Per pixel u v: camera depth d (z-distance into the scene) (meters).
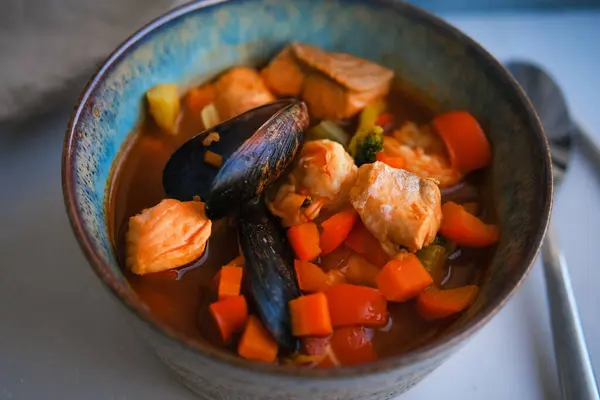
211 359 0.19
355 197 0.24
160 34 0.26
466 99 0.28
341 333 0.23
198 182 0.24
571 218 0.31
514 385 0.26
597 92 0.36
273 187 0.26
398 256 0.24
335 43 0.29
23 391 0.24
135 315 0.19
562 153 0.32
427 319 0.23
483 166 0.27
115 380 0.25
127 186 0.26
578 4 0.40
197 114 0.28
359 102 0.28
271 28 0.28
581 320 0.28
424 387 0.25
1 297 0.26
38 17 0.28
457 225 0.25
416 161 0.27
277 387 0.19
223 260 0.24
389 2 0.28
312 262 0.24
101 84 0.24
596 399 0.25
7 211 0.28
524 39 0.38
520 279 0.21
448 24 0.27
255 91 0.28
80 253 0.27
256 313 0.22
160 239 0.23
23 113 0.29
